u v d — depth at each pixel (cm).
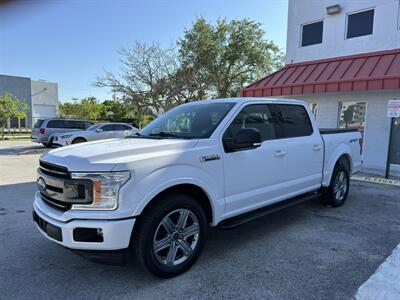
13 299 290
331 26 1255
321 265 356
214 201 361
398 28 1080
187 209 339
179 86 2739
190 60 2855
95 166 291
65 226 291
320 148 528
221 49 2839
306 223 500
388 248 403
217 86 2905
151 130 442
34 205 347
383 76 914
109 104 5125
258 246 410
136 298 293
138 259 309
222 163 369
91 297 294
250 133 365
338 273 338
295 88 1114
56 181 308
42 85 4025
